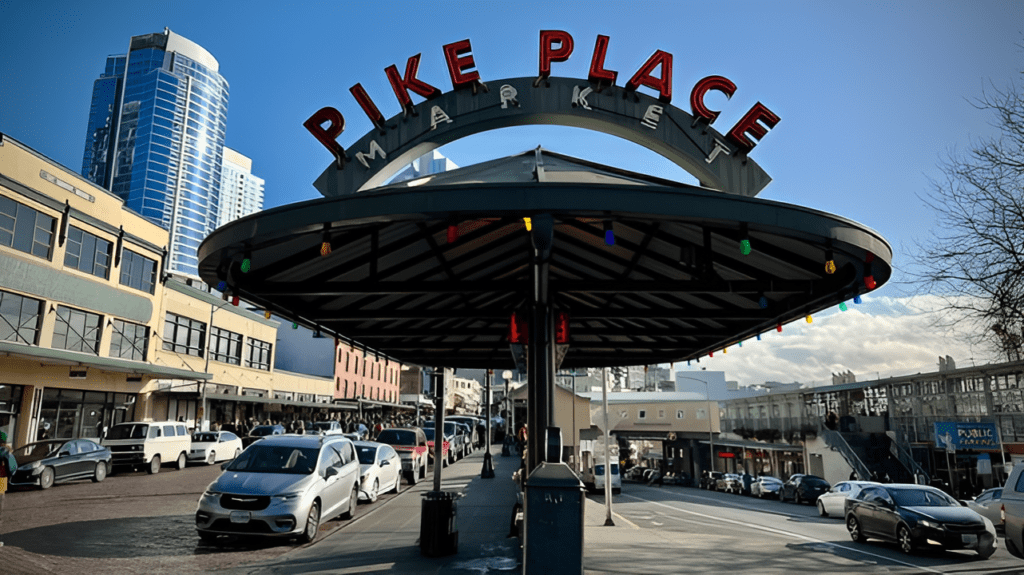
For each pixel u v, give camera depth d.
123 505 15.03
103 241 30.25
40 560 8.64
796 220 5.87
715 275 8.56
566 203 5.55
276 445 12.11
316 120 8.17
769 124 8.48
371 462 17.17
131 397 32.09
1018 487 10.91
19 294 25.03
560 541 5.61
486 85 8.54
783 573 9.88
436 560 9.07
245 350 45.72
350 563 8.94
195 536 11.22
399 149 8.34
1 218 24.39
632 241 7.93
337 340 12.07
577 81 8.65
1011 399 30.98
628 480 67.38
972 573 11.16
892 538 14.10
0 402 24.36
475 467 30.23
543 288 6.87
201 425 34.69
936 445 31.09
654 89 8.62
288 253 7.19
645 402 63.56
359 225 5.90
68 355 24.94
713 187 8.54
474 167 8.16
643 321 12.32
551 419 7.18
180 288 36.56
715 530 17.97
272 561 9.15
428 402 92.31
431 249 7.73
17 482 17.69
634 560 10.12
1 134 24.31
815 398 46.59
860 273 6.99
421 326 11.98
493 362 15.77
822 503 24.00
